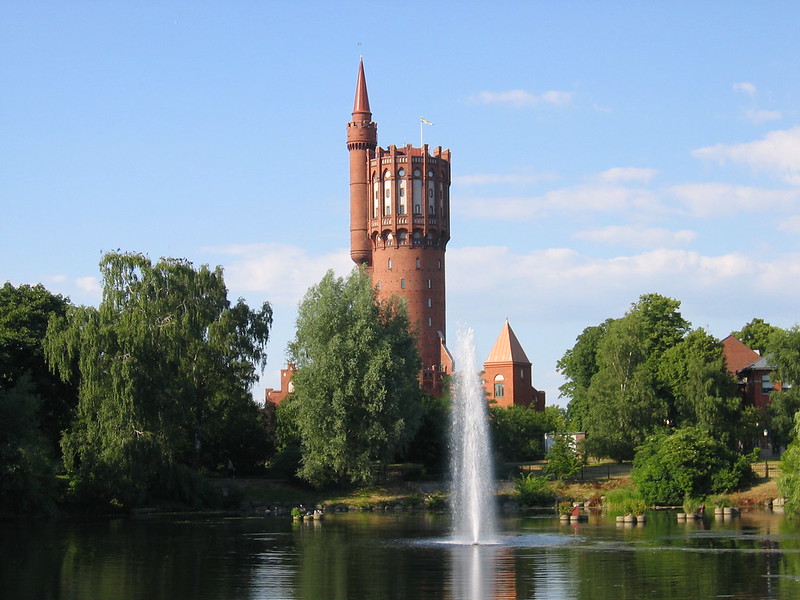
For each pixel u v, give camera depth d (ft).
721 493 269.44
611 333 370.53
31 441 227.81
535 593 126.11
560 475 310.24
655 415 345.31
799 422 229.45
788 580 134.72
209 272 316.19
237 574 144.05
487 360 513.45
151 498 268.00
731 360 418.10
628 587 129.80
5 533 205.67
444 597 123.95
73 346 248.73
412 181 530.68
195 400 286.05
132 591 130.00
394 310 318.04
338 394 284.61
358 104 541.75
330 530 211.61
